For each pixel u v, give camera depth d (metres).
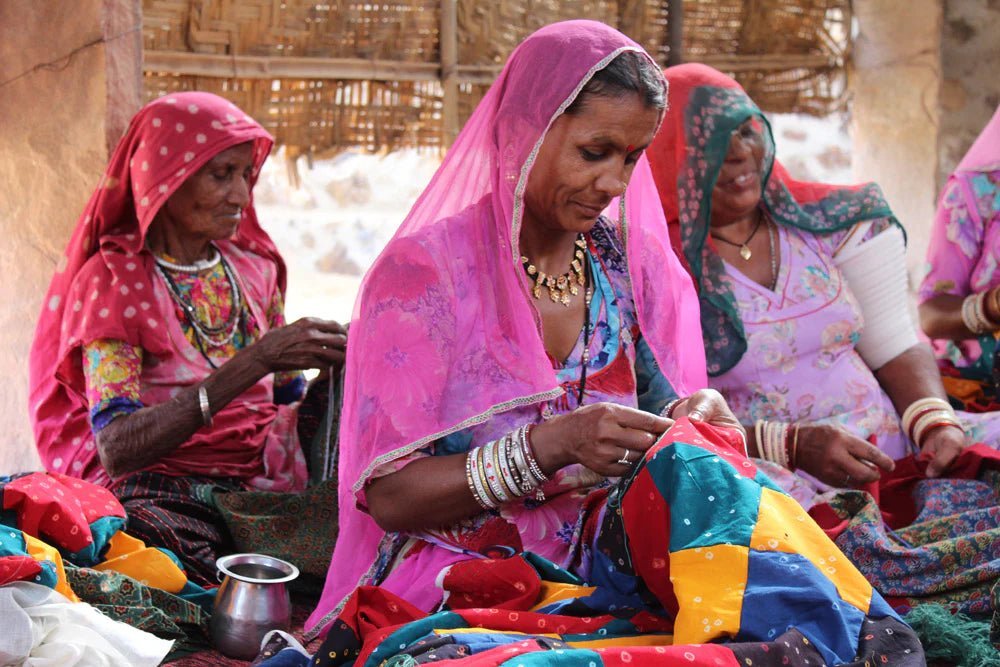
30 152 3.88
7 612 2.35
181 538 3.08
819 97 5.29
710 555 1.99
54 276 3.49
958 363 4.18
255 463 3.52
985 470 3.26
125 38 3.84
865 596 2.01
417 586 2.38
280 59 4.36
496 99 2.46
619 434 2.19
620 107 2.29
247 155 3.46
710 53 5.10
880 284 3.62
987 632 2.44
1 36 3.87
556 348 2.52
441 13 4.59
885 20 5.18
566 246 2.55
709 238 3.51
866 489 3.02
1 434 3.92
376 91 4.56
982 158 4.12
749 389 3.47
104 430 3.21
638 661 1.80
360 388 2.40
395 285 2.39
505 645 1.86
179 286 3.46
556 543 2.42
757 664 1.82
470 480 2.29
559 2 4.82
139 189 3.37
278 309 3.85
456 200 2.55
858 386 3.49
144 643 2.44
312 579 3.17
